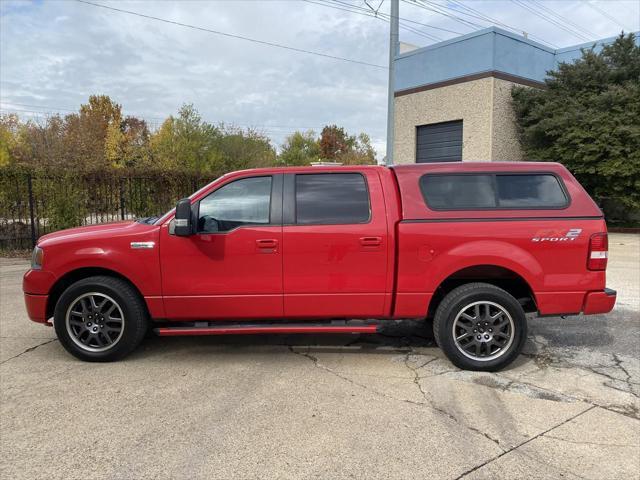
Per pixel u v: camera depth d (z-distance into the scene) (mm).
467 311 4355
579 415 3518
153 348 4996
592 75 17031
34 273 4516
